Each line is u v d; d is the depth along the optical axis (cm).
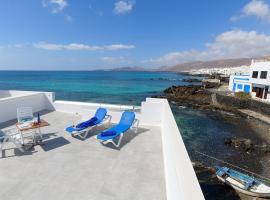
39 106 857
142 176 366
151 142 530
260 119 2272
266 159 1273
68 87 5328
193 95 3925
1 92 961
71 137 550
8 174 359
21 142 479
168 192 308
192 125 2036
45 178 350
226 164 1198
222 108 2806
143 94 4234
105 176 362
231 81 4347
